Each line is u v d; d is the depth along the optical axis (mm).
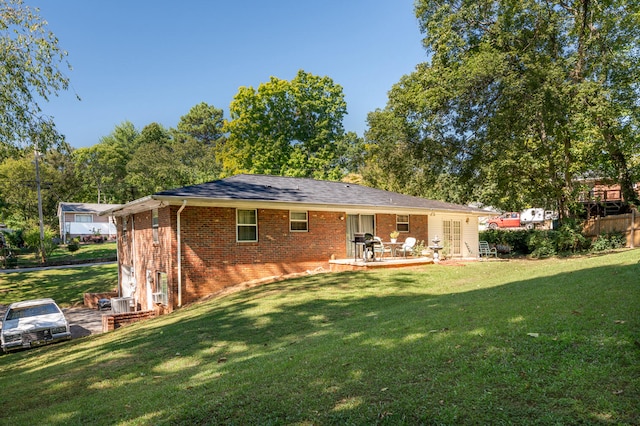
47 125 13883
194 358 6641
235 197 14141
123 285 20172
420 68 24688
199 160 53469
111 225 54406
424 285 12445
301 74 43250
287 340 7055
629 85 19391
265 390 4242
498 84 19844
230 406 3914
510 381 3627
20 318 13273
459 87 20203
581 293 7086
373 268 15805
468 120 21703
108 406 4586
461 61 21500
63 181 56250
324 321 8430
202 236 14078
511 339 4789
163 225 14266
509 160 20906
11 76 12781
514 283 10492
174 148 57625
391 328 6402
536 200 26078
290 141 43594
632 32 18969
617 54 19094
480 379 3746
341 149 45312
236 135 42156
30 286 24375
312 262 16844
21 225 50375
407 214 20703
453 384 3729
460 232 23578
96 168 60875
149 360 6875
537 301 6855
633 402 2994
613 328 4691
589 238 22984
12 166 48719
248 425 3457
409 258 18844
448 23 21281
